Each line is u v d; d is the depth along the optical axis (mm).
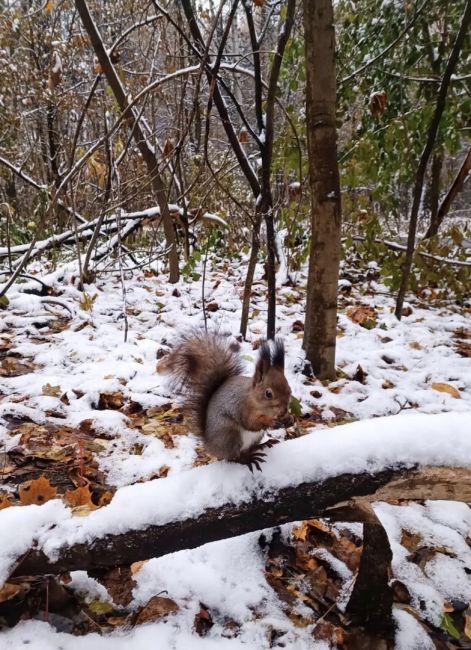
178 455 2928
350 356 4480
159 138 7508
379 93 4574
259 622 2012
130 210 8000
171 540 1862
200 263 7363
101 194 6074
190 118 4227
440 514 2729
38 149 9117
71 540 1794
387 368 4375
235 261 7629
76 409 3354
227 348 2477
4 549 1756
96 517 1849
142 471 2787
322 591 2199
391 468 1886
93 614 1936
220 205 7812
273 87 4000
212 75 3840
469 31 6203
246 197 8312
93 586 2029
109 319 5008
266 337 4746
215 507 1876
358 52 6641
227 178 7418
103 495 2541
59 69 5836
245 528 1917
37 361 4008
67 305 5055
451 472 1868
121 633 1890
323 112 3551
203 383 2379
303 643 1960
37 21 9000
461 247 6113
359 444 1934
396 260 5938
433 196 9438
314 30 3432
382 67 6590
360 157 5934
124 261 6988
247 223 6398
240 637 1956
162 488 1930
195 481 1946
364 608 2088
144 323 5023
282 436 3217
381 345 4820
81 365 3955
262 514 1900
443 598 2260
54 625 1871
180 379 2447
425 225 11484
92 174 5832
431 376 4230
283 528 2430
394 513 2701
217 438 2096
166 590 2086
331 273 3863
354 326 5215
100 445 2984
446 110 6012
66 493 2400
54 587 1906
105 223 6594
